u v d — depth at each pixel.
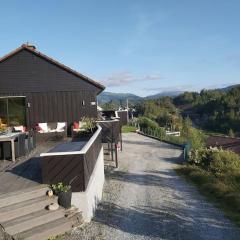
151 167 23.23
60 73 21.20
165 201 14.93
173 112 156.88
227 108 141.12
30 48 20.92
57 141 19.70
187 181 19.23
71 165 10.66
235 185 17.80
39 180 11.20
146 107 130.62
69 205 10.32
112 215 12.49
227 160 23.19
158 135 44.50
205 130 137.38
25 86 21.06
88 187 11.27
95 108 21.39
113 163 23.67
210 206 14.30
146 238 10.55
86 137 19.89
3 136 14.30
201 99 189.00
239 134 120.62
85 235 9.89
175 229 11.51
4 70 21.00
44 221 9.46
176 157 27.66
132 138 40.66
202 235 11.08
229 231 11.48
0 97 20.94
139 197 15.41
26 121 21.09
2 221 9.03
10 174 12.16
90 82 21.31
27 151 15.66
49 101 21.19
